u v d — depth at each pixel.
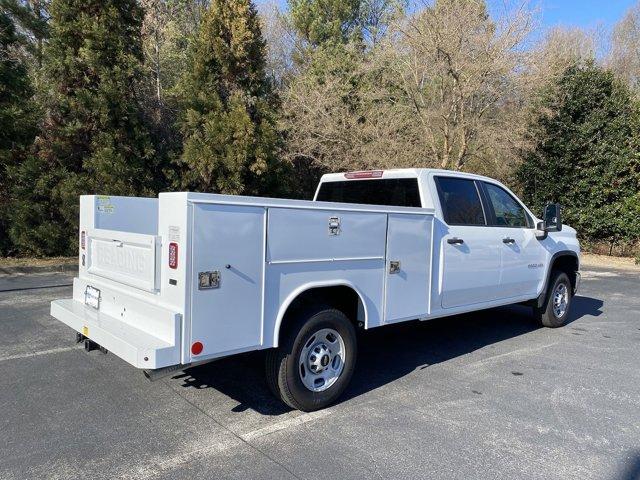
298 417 4.24
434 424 4.19
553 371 5.64
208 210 3.48
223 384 4.90
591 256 18.44
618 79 19.14
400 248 4.92
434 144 15.55
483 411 4.48
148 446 3.67
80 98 12.43
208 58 14.22
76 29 12.73
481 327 7.67
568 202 18.86
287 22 27.23
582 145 18.11
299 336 4.12
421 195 5.46
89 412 4.21
